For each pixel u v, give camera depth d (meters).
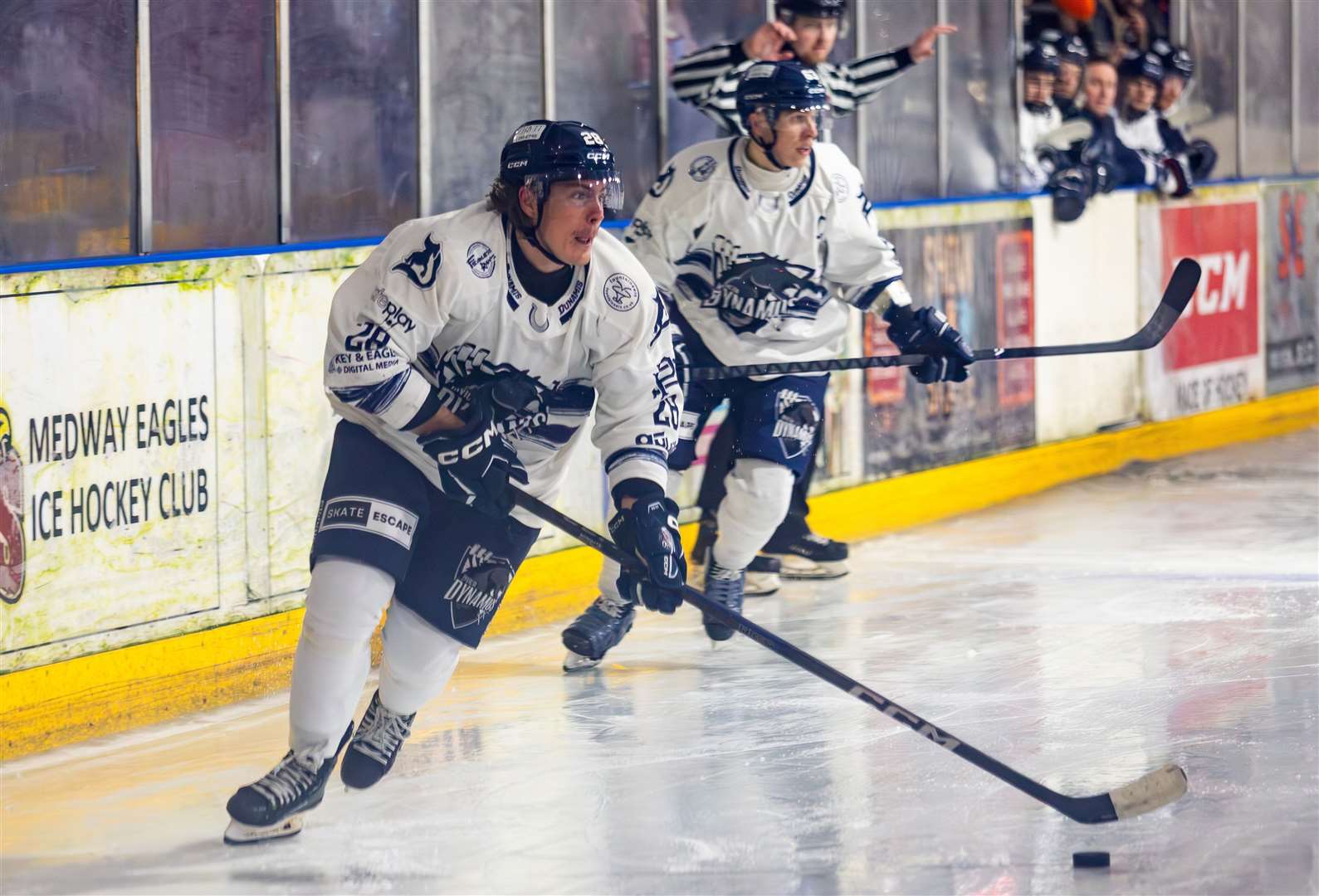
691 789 8.47
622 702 10.19
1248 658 10.88
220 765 9.12
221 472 10.62
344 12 12.14
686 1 14.64
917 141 16.73
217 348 10.60
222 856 7.61
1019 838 7.62
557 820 8.02
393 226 12.68
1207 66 20.53
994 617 12.24
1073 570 13.77
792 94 10.52
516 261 7.19
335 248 11.39
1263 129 21.39
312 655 7.37
